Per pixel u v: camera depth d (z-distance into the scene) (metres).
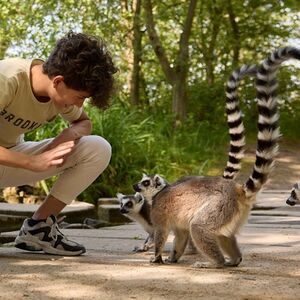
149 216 2.48
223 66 9.84
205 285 1.66
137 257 2.25
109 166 5.78
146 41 9.22
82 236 2.90
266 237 2.75
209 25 9.76
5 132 2.04
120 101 7.33
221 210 1.99
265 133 2.03
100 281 1.69
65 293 1.55
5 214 4.07
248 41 10.09
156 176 2.57
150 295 1.54
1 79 1.84
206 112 9.01
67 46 1.77
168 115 7.84
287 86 9.58
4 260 2.03
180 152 6.98
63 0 7.26
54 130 5.55
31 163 1.86
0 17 7.21
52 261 2.02
